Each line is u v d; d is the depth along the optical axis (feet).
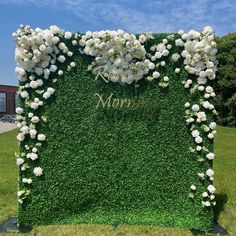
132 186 12.96
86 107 12.84
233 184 19.21
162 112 12.84
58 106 12.79
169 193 12.92
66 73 12.76
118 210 13.00
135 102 12.80
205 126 12.66
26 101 12.67
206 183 12.80
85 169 12.93
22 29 12.44
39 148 12.80
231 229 12.85
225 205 15.42
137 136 12.89
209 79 12.75
